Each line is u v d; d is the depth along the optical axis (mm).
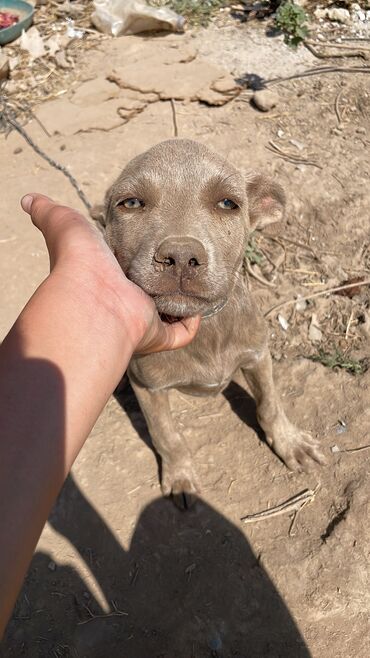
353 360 456
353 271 520
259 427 427
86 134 640
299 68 693
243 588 359
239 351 347
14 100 692
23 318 151
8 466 122
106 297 165
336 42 728
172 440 387
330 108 644
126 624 356
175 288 266
